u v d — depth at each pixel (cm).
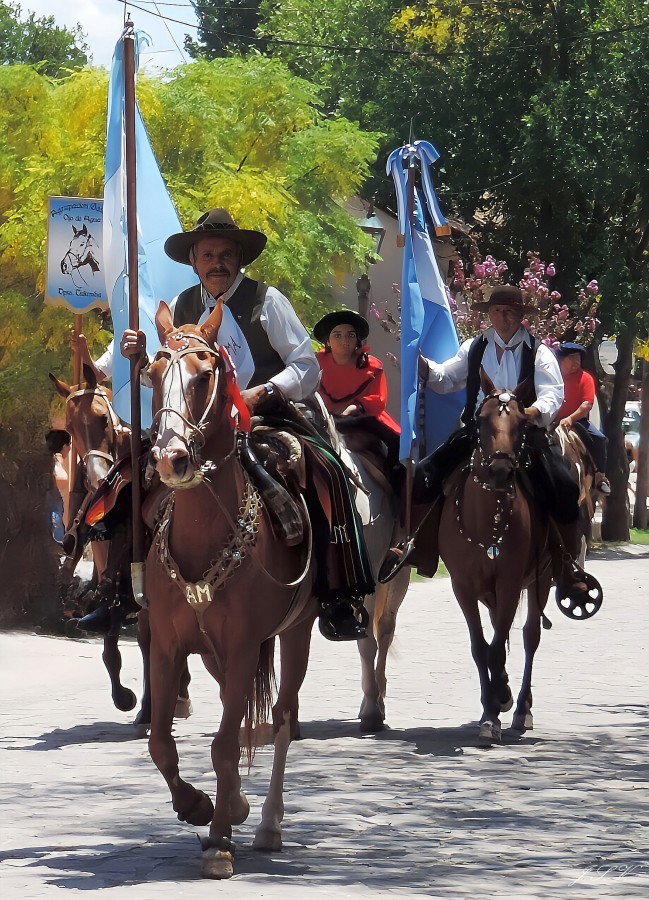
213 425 695
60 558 1836
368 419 1195
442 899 655
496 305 1168
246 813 754
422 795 902
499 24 3984
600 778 967
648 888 682
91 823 817
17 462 1836
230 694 705
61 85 2212
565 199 3831
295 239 2377
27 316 1986
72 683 1420
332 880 689
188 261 835
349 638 817
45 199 2003
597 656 1653
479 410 1114
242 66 2523
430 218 1316
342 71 4288
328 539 791
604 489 1619
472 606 1135
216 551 704
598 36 3797
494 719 1097
